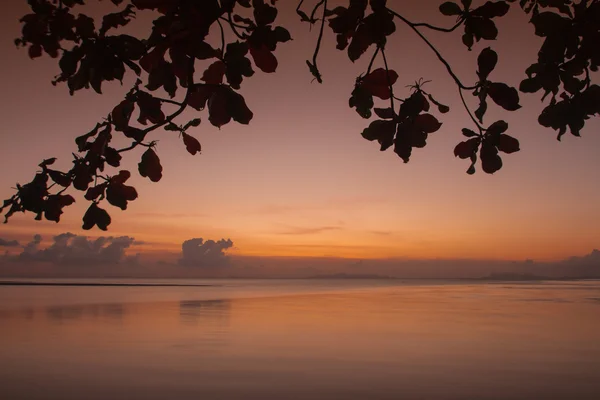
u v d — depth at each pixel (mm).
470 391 8336
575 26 1027
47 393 8031
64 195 1031
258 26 1008
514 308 28156
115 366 10281
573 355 11945
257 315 22656
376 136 1137
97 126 1040
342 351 12352
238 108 1040
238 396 7949
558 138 1080
